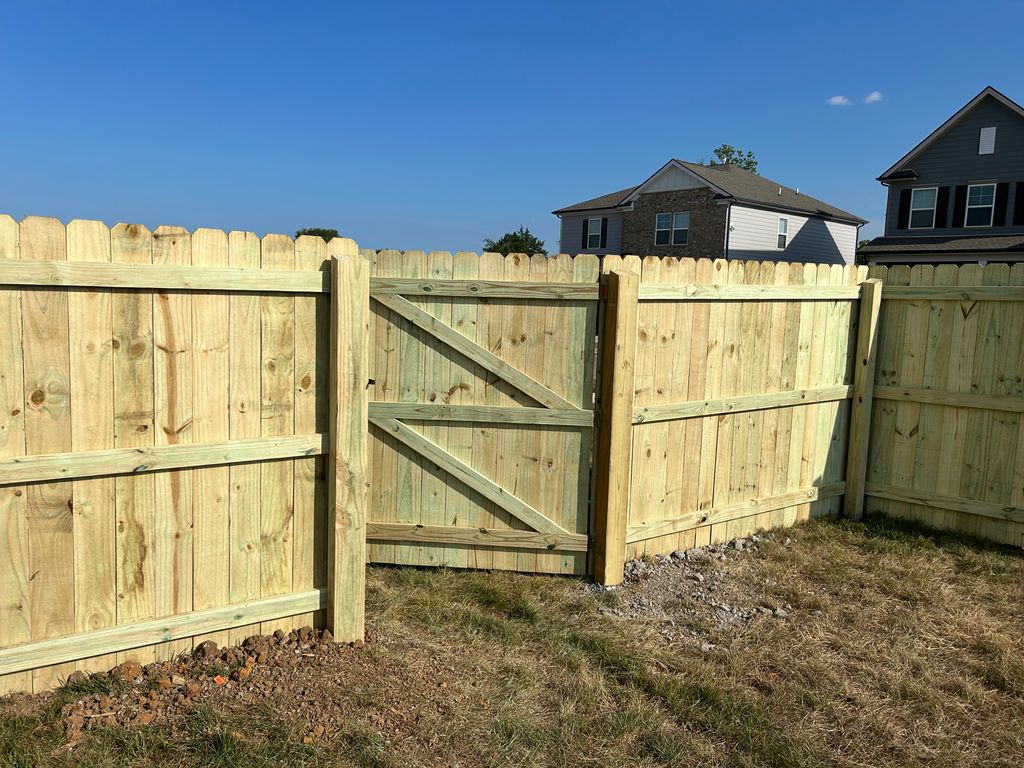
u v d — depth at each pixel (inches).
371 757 112.6
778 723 130.5
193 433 131.6
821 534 233.1
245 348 134.7
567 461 192.7
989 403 225.3
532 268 187.5
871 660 155.7
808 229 1283.2
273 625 144.6
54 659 122.1
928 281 235.3
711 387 213.3
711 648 158.7
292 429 141.2
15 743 109.0
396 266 188.1
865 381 246.1
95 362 122.0
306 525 146.2
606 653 152.6
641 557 206.1
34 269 114.7
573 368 189.6
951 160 956.0
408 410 191.8
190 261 127.6
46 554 121.3
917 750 124.9
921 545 225.3
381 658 143.9
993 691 145.2
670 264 198.4
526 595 180.9
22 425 117.3
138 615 130.4
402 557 198.7
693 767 118.5
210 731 115.3
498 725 125.0
